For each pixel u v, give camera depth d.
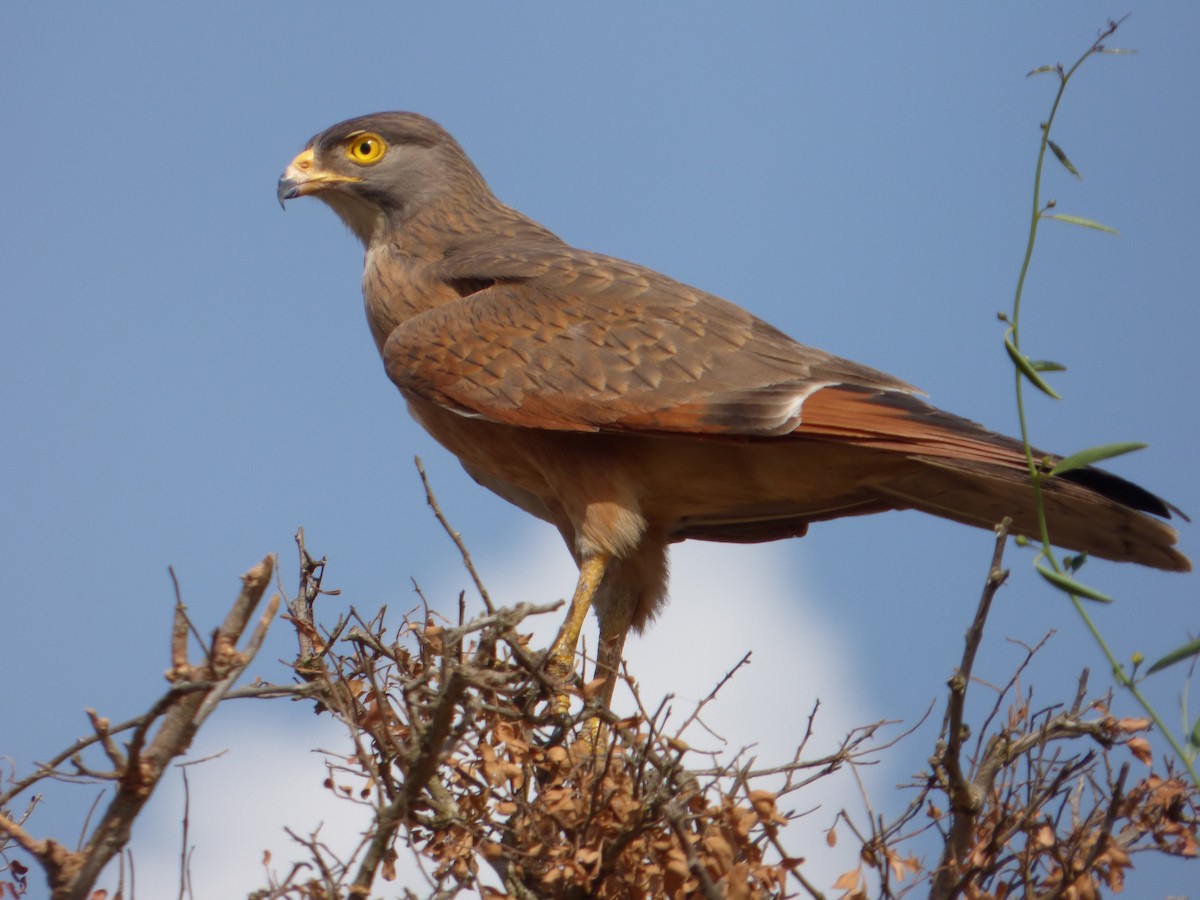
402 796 7.21
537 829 7.59
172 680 6.61
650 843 7.54
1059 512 10.24
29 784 7.20
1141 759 7.93
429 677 7.84
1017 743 8.09
